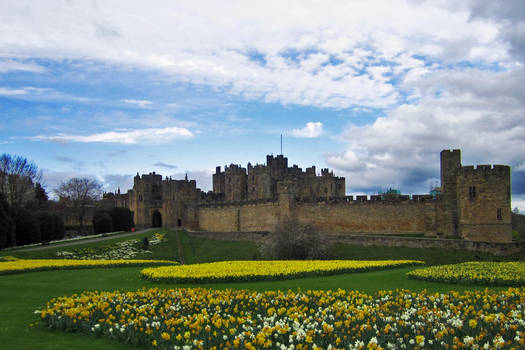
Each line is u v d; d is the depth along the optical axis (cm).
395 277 4344
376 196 9431
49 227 10688
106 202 16638
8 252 7562
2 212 8875
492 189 7631
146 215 13562
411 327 2180
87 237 10506
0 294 3588
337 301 2791
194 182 13600
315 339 2102
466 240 7269
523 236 11612
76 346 2256
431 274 4034
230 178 13862
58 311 2656
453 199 8500
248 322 2433
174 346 2066
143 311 2698
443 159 8644
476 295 2875
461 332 2094
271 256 7825
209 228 12519
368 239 8081
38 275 4831
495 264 4622
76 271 5284
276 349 2023
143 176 13625
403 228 9106
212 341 2145
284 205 10231
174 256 8100
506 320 2175
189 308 2809
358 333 2128
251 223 11100
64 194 15050
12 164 10544
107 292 3412
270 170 13450
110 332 2375
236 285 3972
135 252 8250
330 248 7812
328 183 13038
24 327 2606
